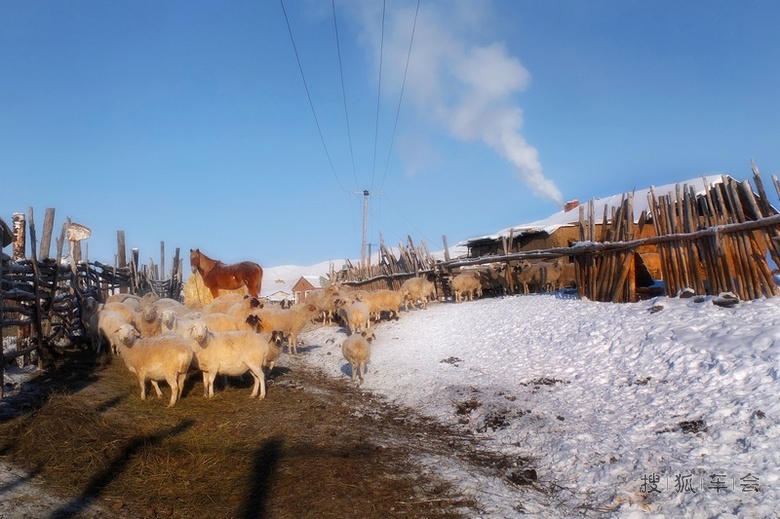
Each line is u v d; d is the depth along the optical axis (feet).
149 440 27.27
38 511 19.89
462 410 35.27
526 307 60.18
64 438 25.93
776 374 29.22
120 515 20.47
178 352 33.91
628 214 51.83
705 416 28.04
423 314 71.51
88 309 51.70
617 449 26.94
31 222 40.88
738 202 40.78
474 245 116.57
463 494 23.56
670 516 21.12
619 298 51.52
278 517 21.07
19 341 40.16
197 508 21.53
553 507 22.80
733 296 39.60
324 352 57.93
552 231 96.22
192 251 74.95
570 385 37.04
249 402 36.40
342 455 27.30
